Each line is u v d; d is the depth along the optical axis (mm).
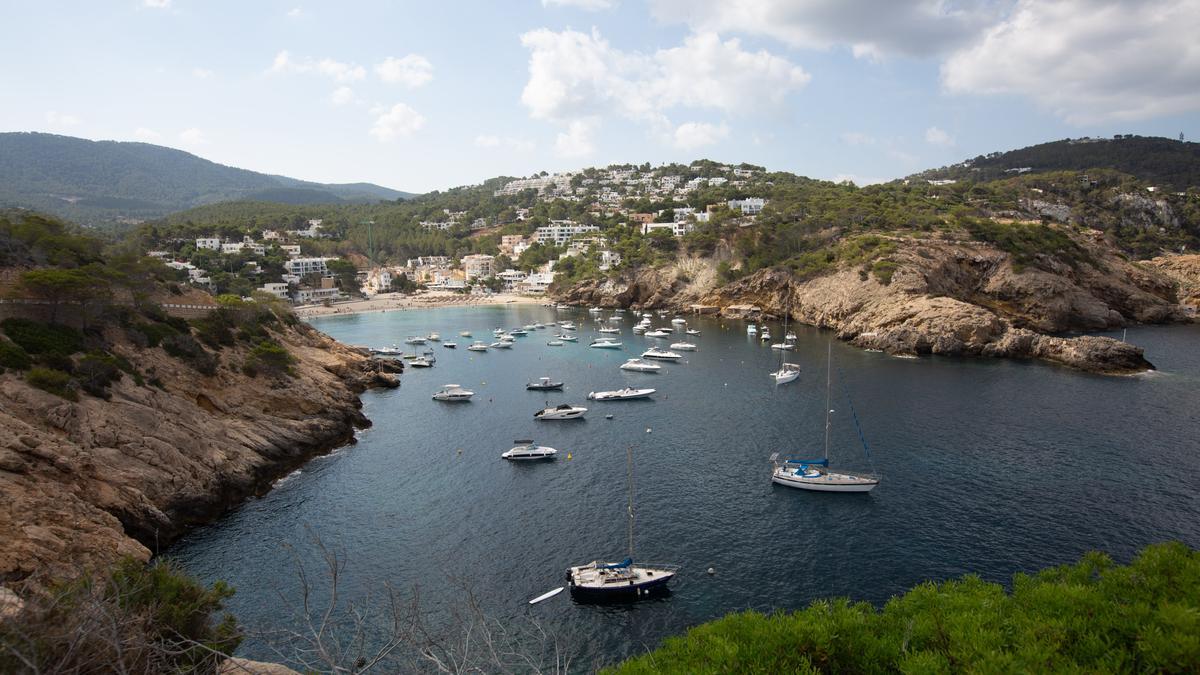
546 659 38656
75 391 57094
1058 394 95125
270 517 58969
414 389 111938
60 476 49156
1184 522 53562
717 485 64250
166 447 59062
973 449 72062
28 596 18266
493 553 51312
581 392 107188
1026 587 20984
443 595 45312
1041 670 13648
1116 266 181000
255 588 46594
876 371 114312
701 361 130125
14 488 44719
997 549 50281
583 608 43906
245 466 65812
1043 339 121938
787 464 66750
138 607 22406
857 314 153625
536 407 98062
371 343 161375
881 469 67062
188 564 50312
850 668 17516
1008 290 155875
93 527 46312
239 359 87000
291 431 76312
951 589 21234
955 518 55500
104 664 14852
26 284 64688
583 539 53406
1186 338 144750
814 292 173500
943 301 139250
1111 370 109125
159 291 96750
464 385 114500
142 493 53625
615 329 174875
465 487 65438
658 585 45875
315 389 89812
